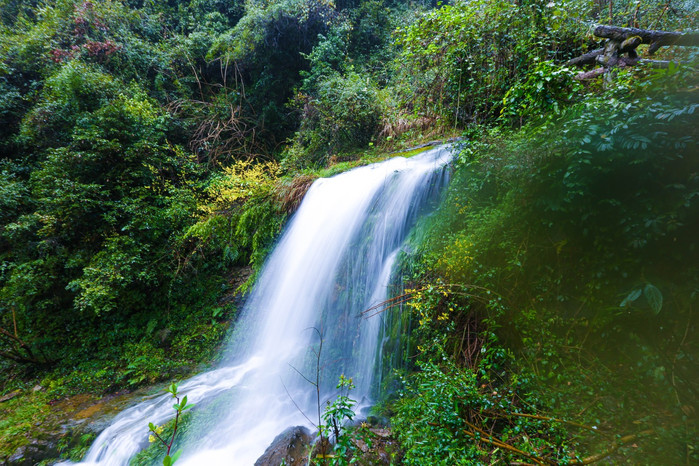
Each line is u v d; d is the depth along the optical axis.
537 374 2.80
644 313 2.47
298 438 3.12
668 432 2.09
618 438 2.14
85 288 5.53
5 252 6.79
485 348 2.97
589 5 4.32
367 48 11.05
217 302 6.30
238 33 10.36
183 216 6.95
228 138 9.86
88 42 9.22
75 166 6.53
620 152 2.30
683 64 2.44
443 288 3.40
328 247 5.32
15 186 6.86
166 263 6.50
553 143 2.77
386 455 2.76
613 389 2.48
